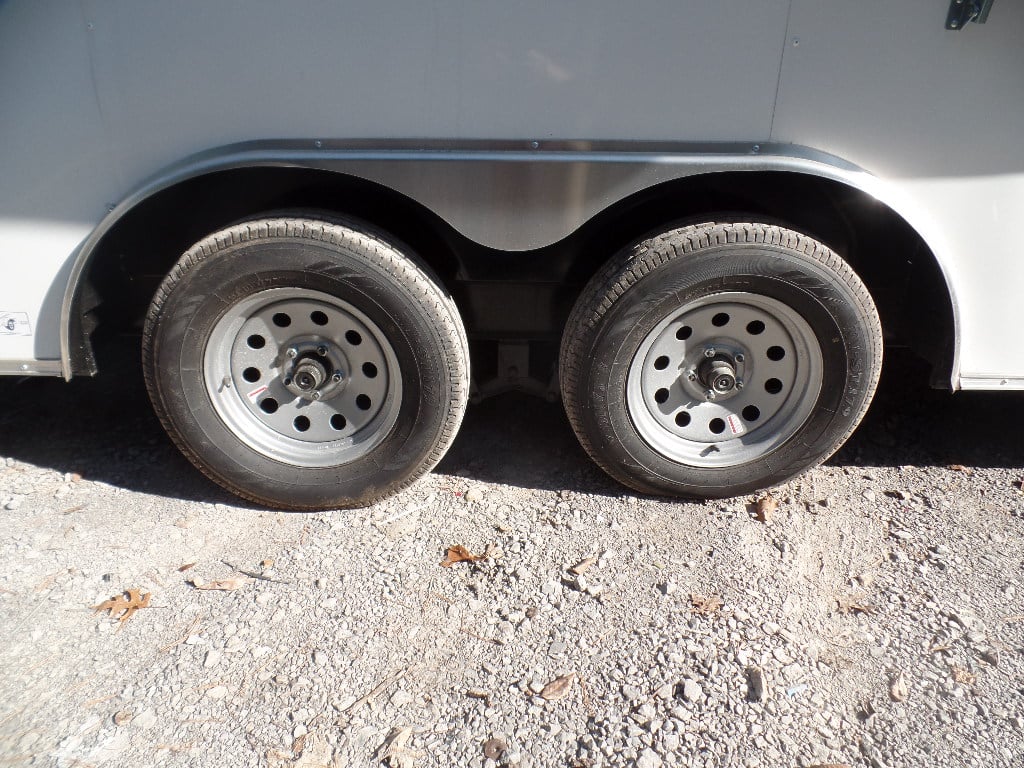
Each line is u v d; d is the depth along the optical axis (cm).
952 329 274
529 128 242
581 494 303
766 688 221
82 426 346
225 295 259
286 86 238
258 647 232
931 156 252
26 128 245
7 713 210
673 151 246
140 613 244
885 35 236
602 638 237
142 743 202
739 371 281
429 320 260
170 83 239
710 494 295
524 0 228
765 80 240
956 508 300
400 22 230
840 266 257
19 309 268
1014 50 239
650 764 198
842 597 256
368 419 284
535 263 291
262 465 282
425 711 213
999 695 220
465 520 288
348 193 279
